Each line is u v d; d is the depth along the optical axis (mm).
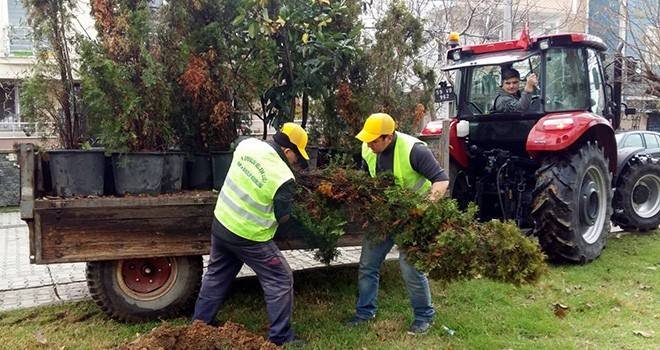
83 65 4211
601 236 6309
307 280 5516
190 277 4395
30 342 3963
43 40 4359
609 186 6445
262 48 4824
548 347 3799
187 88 4520
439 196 3861
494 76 6879
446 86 6984
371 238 4082
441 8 13570
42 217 3889
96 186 4246
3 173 11758
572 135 5742
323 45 4938
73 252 3953
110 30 4301
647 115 17094
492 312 4516
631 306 4641
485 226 3732
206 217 4270
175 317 4410
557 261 6098
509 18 11617
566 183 5812
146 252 4121
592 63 6738
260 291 5172
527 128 6398
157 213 4141
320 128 5473
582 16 14266
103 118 4246
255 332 4141
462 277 3699
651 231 7969
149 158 4301
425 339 3996
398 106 5441
